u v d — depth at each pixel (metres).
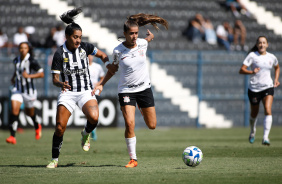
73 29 22.70
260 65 35.97
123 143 40.31
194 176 20.42
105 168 23.44
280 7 87.12
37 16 72.00
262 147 34.91
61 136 23.89
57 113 23.78
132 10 77.50
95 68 40.38
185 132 56.31
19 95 38.31
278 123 69.88
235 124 69.06
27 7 72.31
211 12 81.81
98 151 33.16
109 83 62.47
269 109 35.69
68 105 23.81
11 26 70.19
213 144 38.38
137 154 30.75
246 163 25.19
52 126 56.44
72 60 23.59
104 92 62.38
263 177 20.08
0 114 55.34
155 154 30.72
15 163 26.12
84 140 25.62
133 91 24.02
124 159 27.94
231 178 19.81
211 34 76.50
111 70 24.05
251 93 36.69
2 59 60.09
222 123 68.31
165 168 23.23
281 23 84.06
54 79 23.42
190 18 79.88
